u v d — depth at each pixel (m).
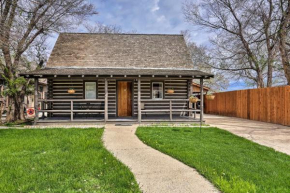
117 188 3.28
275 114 10.41
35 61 13.88
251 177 3.69
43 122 9.67
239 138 6.89
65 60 11.93
